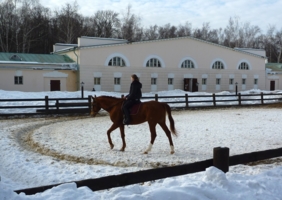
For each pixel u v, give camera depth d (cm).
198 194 450
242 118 1803
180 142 1080
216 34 8812
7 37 4878
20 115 1870
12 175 744
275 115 1959
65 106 1998
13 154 918
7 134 1252
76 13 6166
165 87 3850
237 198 458
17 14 5366
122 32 6838
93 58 3400
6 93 2333
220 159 538
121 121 945
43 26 5781
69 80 3384
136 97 934
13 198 386
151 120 902
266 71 4775
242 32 7769
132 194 443
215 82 4206
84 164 808
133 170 743
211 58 4159
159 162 813
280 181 553
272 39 8200
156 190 440
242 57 4416
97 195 429
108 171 735
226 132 1291
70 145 1035
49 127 1455
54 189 427
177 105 2559
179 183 518
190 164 519
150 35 7988
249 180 533
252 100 2727
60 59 3491
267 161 841
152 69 3747
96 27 6869
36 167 783
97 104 973
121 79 3569
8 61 3073
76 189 434
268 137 1180
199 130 1343
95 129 1381
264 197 478
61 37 5847
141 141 1097
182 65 3972
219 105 2550
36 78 3197
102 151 945
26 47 5284
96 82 3453
